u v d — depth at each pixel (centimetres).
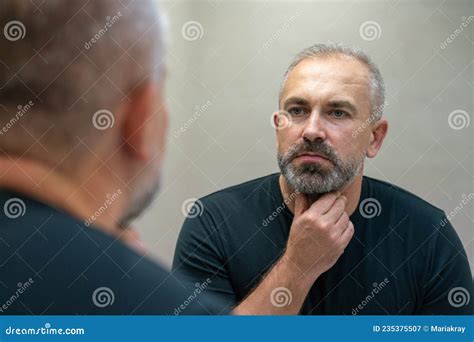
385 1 105
